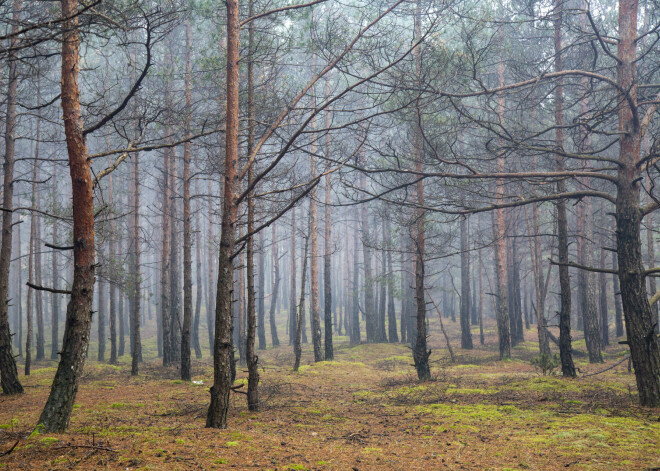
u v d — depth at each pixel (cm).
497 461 661
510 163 2148
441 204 1134
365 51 992
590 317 2222
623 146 1083
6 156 1461
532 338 3603
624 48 1105
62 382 772
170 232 2736
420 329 1722
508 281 3391
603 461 635
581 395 1243
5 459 596
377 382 1798
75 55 794
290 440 797
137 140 891
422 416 1062
